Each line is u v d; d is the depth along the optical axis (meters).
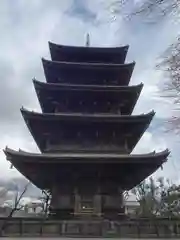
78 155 30.94
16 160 29.39
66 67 37.34
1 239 23.86
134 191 58.06
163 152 29.95
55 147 32.91
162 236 26.11
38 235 25.53
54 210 29.81
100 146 33.19
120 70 37.78
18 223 25.92
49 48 39.59
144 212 45.31
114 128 33.53
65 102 35.75
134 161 29.95
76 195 30.27
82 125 33.06
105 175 31.16
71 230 25.89
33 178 32.56
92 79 38.66
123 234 25.94
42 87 34.12
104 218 28.25
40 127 32.72
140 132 33.97
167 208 46.06
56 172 30.80
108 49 39.81
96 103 36.22
